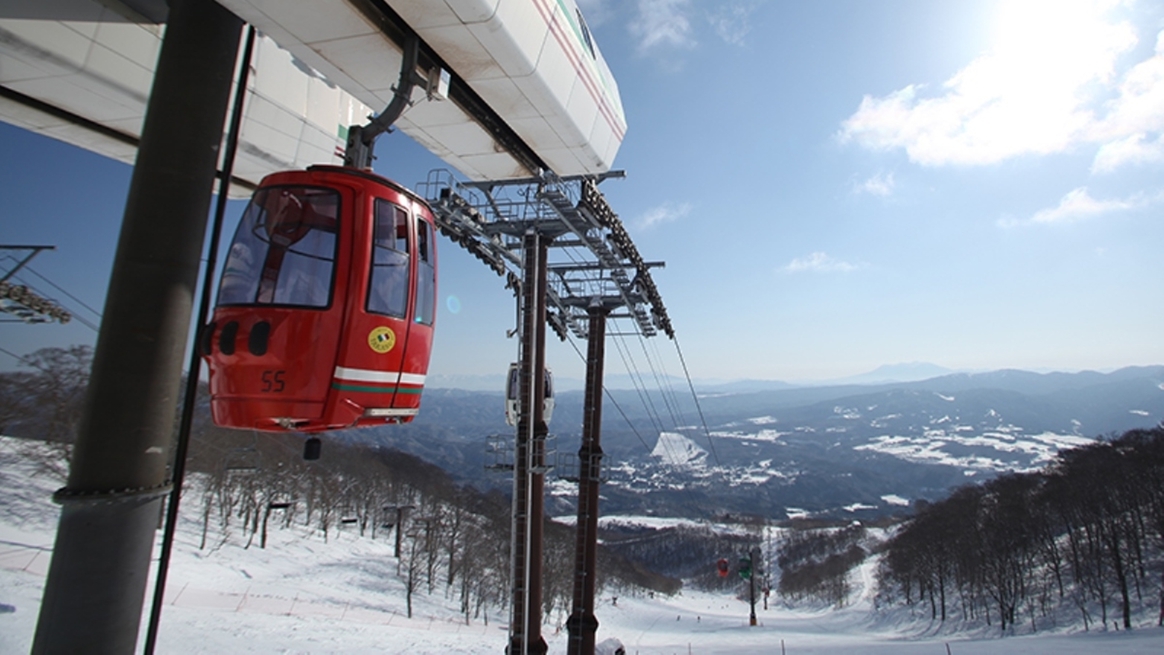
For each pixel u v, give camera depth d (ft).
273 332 19.88
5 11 24.12
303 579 212.23
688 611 394.32
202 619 124.67
